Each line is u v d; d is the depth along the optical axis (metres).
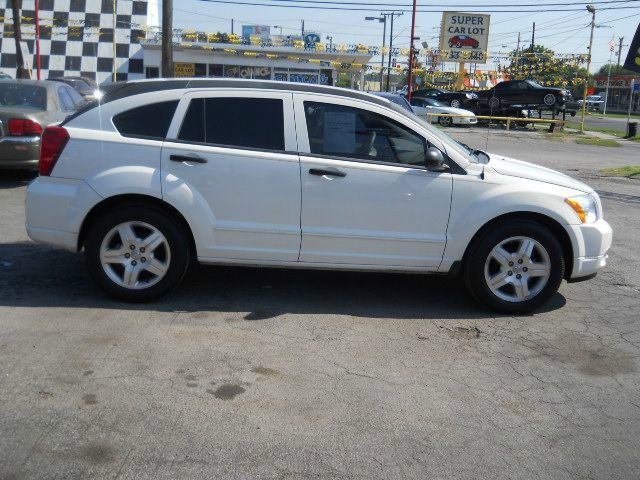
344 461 3.60
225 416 3.99
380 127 5.72
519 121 33.84
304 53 30.61
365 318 5.65
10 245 7.27
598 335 5.51
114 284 5.62
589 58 33.97
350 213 5.62
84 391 4.20
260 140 5.62
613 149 24.75
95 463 3.48
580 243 5.82
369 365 4.76
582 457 3.74
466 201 5.68
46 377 4.35
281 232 5.61
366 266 5.74
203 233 5.57
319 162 5.57
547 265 5.78
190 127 5.62
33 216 5.59
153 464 3.49
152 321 5.35
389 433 3.90
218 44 29.59
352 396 4.30
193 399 4.17
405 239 5.68
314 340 5.14
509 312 5.86
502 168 5.85
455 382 4.57
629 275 7.27
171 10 20.34
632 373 4.82
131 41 29.06
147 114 5.64
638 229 9.69
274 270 6.83
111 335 5.04
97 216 5.64
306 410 4.10
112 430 3.78
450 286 6.61
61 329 5.11
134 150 5.53
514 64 38.50
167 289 5.67
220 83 5.74
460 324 5.62
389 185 5.62
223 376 4.49
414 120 5.82
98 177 5.48
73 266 6.63
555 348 5.21
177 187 5.48
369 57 33.25
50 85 10.89
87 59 28.69
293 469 3.51
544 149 23.73
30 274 6.34
